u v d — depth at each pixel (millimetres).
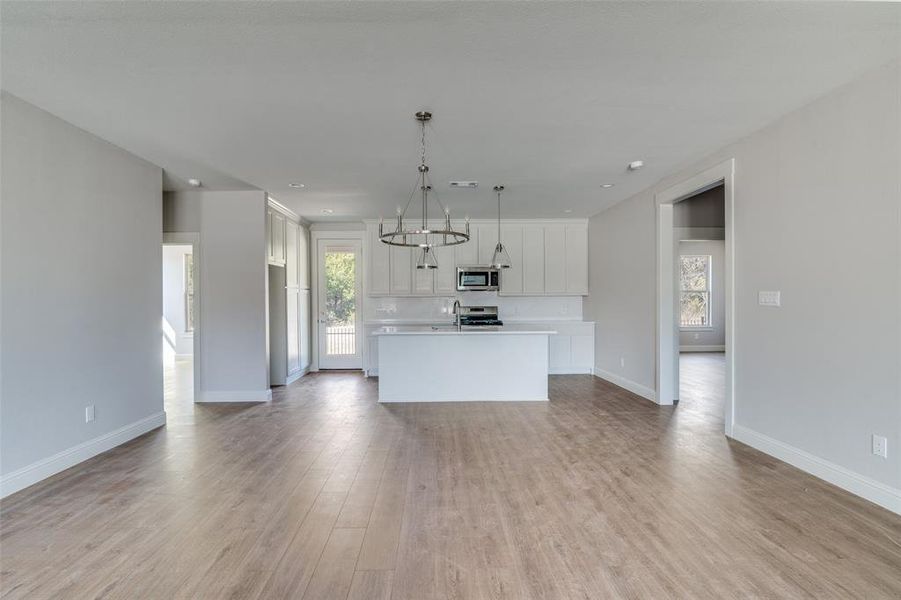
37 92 2840
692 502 2740
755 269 3605
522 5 1982
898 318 2535
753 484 2982
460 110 3094
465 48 2332
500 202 6074
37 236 3141
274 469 3322
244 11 2004
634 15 2062
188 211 5473
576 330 7199
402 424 4492
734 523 2486
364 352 7289
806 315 3137
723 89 2836
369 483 3057
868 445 2719
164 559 2170
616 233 6301
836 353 2914
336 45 2293
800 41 2297
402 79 2658
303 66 2498
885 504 2619
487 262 7273
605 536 2369
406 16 2055
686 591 1923
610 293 6527
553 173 4676
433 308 7496
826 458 3012
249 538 2359
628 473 3197
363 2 1944
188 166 4406
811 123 3061
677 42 2295
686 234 5879
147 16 2039
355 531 2428
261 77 2625
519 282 7297
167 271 9688
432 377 5477
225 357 5508
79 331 3508
